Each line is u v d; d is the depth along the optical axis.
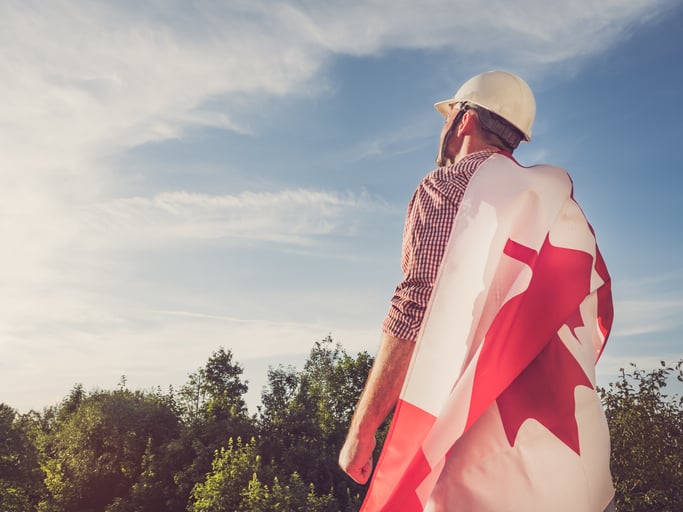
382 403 1.63
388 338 1.65
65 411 76.00
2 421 48.56
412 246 1.70
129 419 58.91
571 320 1.67
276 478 40.00
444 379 1.55
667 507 16.75
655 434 17.55
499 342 1.50
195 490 43.75
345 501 47.19
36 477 50.09
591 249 1.67
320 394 60.81
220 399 56.47
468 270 1.60
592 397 1.54
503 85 1.93
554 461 1.44
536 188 1.67
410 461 1.52
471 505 1.41
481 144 1.91
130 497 53.38
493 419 1.47
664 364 18.17
